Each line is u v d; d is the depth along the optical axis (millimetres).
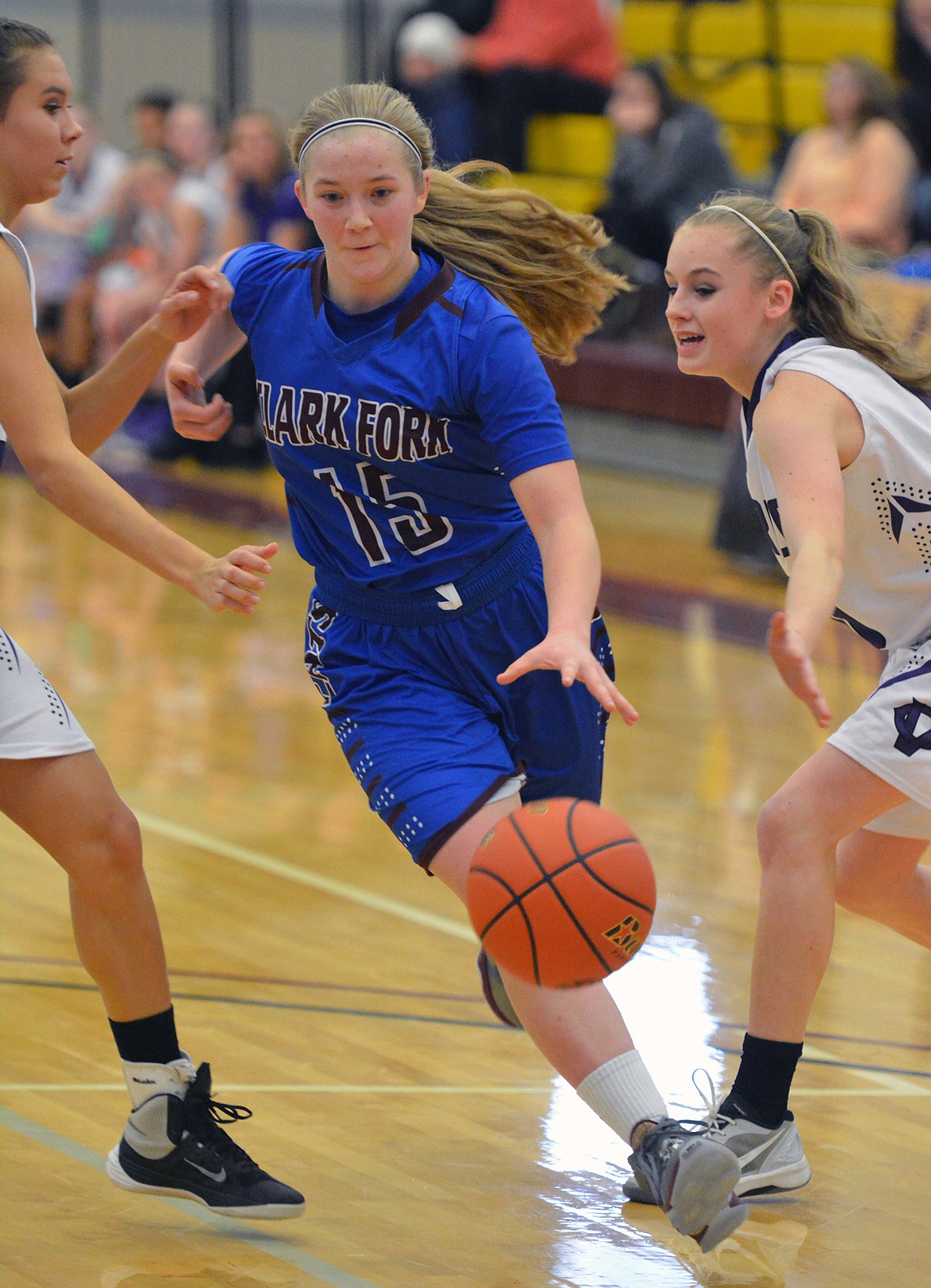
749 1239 6516
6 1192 6590
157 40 33719
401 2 32656
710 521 23469
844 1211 6816
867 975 9602
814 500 6285
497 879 5824
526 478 6246
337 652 6922
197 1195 6410
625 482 26062
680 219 24141
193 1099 6438
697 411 23391
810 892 6656
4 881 10477
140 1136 6445
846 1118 7715
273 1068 7965
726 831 12055
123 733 13867
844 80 21516
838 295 6777
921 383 6797
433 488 6551
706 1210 5883
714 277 6746
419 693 6738
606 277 7020
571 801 5973
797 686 5590
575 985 5895
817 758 6758
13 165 6238
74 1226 6355
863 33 25516
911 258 19594
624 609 18781
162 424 26219
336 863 11188
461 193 6840
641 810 12430
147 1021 6426
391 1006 8812
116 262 27469
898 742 6566
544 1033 6188
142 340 6727
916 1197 6969
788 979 6711
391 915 10258
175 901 10359
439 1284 6023
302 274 6680
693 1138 5922
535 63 27344
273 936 9812
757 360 6867
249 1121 7375
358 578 6773
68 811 6109
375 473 6539
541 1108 7660
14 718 6043
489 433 6344
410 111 6352
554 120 27719
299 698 15172
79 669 15680
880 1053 8500
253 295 6777
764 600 19312
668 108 24219
